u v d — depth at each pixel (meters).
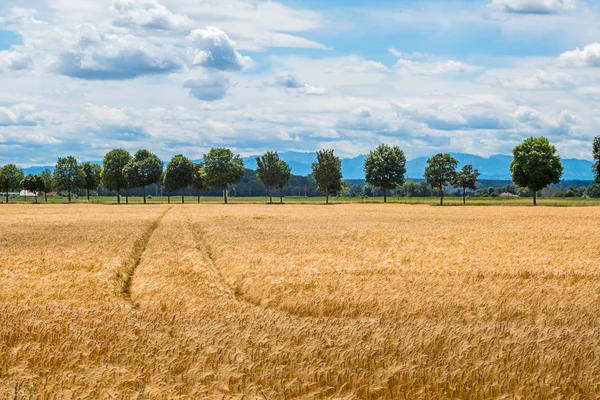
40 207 112.44
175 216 72.38
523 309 16.47
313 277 22.95
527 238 38.81
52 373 10.40
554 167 107.44
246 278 23.02
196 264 26.95
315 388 9.78
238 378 10.02
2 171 159.50
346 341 12.02
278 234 42.25
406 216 71.19
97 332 13.09
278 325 13.53
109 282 22.72
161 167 153.50
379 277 22.72
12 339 12.72
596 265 25.62
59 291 20.55
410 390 9.62
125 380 9.86
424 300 17.75
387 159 137.25
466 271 23.97
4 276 24.09
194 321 14.39
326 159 138.75
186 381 10.05
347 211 87.69
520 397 9.31
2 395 9.44
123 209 99.38
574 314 15.72
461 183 124.50
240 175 146.00
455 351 11.34
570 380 9.80
